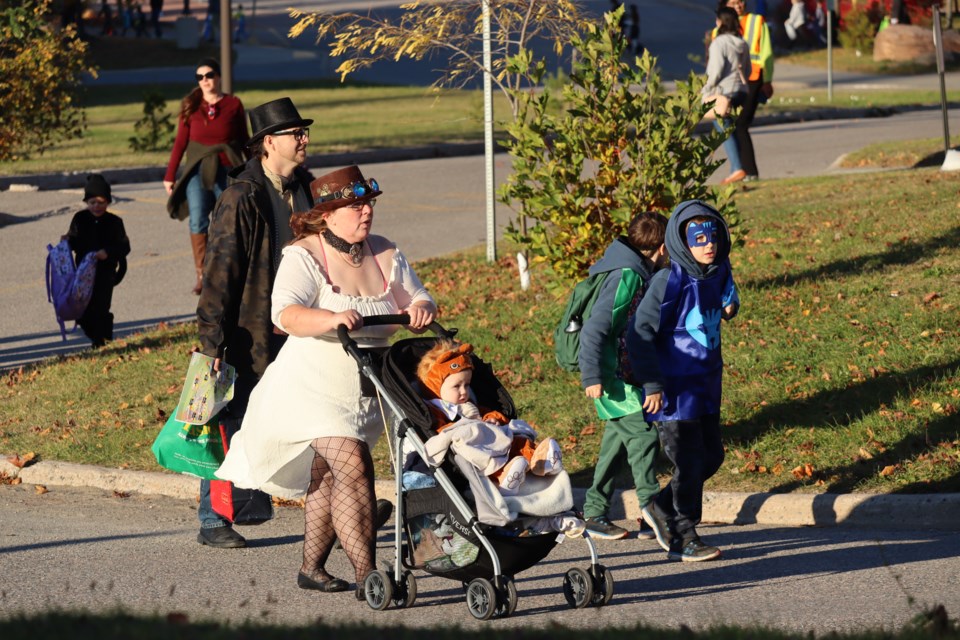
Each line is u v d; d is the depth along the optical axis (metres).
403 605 14.45
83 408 25.77
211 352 16.02
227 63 49.00
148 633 10.76
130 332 31.83
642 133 26.19
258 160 16.64
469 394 14.17
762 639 11.17
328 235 14.59
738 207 38.62
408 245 39.16
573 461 20.72
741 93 43.66
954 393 20.80
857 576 15.38
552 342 26.27
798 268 29.20
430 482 13.95
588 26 29.23
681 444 16.28
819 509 18.27
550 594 15.09
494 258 34.84
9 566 17.05
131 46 135.25
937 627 11.38
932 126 63.56
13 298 36.09
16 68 48.47
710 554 16.44
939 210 33.56
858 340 23.73
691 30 133.75
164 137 66.69
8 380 28.16
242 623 12.62
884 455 19.36
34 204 48.66
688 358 16.08
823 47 124.94
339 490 14.24
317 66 120.06
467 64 33.81
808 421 20.91
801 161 52.00
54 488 22.16
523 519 13.63
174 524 19.50
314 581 15.40
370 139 64.62
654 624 13.48
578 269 26.22
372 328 14.59
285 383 14.35
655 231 16.70
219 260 16.06
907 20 121.88
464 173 54.19
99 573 16.59
